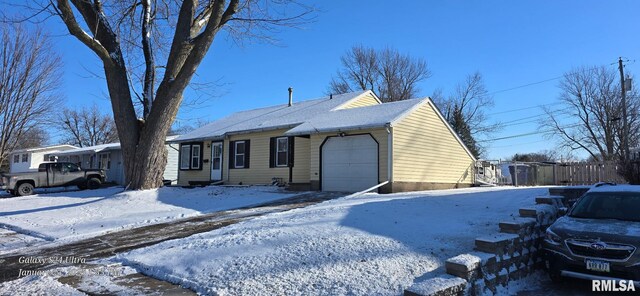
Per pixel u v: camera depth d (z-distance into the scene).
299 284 5.32
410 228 7.42
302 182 18.53
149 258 7.07
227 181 22.73
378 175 15.89
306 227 7.61
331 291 5.08
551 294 5.87
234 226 8.86
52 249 8.92
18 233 11.29
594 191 7.20
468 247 6.43
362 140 16.55
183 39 15.79
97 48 15.09
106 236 10.09
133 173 16.31
